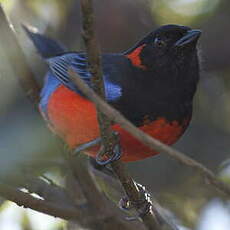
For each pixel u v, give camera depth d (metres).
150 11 16.33
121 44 16.47
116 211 11.23
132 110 11.01
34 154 11.41
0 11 10.50
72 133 11.33
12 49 10.85
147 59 11.45
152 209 11.03
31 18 15.30
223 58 15.95
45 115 12.02
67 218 10.40
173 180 15.03
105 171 12.39
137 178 15.20
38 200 10.19
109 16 16.39
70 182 11.12
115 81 11.20
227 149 15.61
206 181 7.31
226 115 15.91
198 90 15.88
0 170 10.78
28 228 11.85
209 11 16.09
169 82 11.32
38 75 14.95
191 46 11.43
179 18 16.17
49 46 13.66
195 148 15.66
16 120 12.84
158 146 7.36
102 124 8.86
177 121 11.33
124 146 10.98
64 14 15.93
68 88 11.42
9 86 13.38
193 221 13.85
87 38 8.12
